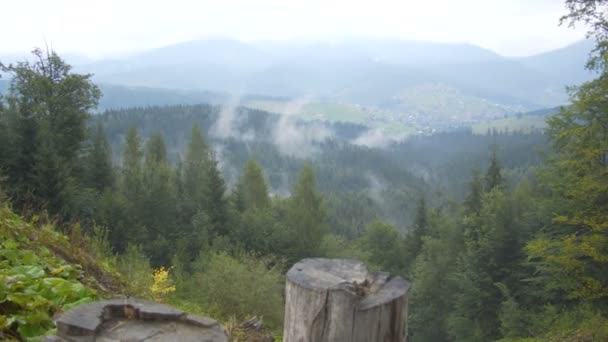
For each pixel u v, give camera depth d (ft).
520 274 50.70
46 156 51.49
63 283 11.14
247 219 90.89
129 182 82.79
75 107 73.15
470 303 54.95
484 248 54.70
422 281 69.31
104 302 5.73
